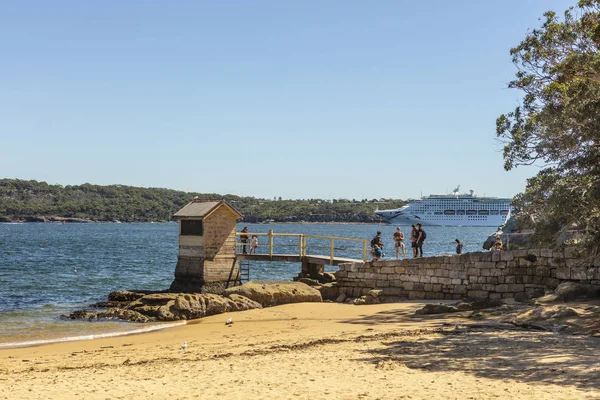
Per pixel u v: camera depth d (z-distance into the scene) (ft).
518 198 61.16
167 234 486.79
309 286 88.53
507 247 100.99
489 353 39.09
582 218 55.83
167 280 140.15
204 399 29.22
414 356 39.58
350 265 88.79
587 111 54.29
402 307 74.18
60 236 421.18
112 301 95.14
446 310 67.05
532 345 41.11
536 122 58.90
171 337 61.82
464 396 27.96
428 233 520.83
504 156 61.41
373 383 31.60
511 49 63.36
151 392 31.19
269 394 29.81
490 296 75.82
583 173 57.31
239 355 44.91
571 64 56.95
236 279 105.09
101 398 30.07
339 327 61.11
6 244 299.99
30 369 43.16
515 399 26.89
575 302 61.16
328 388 30.76
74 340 61.87
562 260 70.74
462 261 78.54
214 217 102.27
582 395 26.86
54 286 123.34
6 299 101.96
